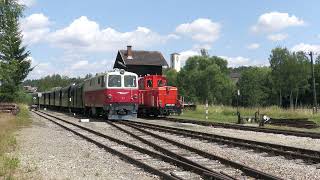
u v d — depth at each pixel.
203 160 14.05
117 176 11.64
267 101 119.62
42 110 73.69
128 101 36.19
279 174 11.72
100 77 37.53
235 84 122.62
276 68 119.44
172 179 10.58
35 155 15.69
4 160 13.13
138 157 15.03
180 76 120.75
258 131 25.75
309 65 114.50
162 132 25.17
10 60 41.12
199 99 113.06
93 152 16.69
